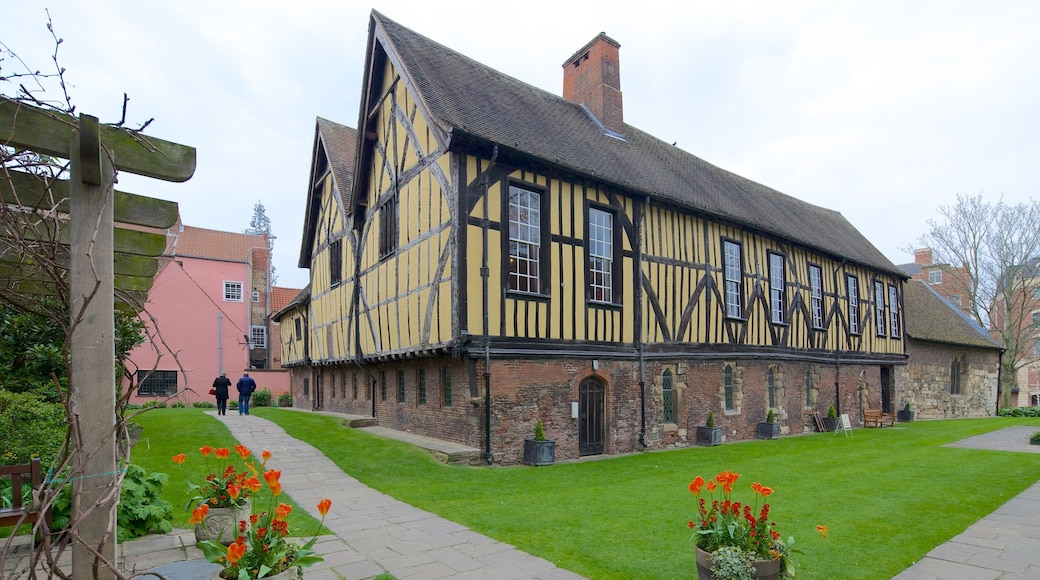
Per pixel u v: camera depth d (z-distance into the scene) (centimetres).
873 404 2009
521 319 1017
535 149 1051
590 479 881
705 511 427
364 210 1402
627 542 552
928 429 1725
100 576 288
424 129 1087
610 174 1180
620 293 1183
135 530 543
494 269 994
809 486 828
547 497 750
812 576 475
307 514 658
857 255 2027
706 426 1336
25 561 466
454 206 967
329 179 1720
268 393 2658
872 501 732
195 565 464
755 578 378
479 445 969
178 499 682
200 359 2642
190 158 349
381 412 1367
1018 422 1952
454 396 1038
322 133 1738
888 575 482
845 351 1903
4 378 694
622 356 1170
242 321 2772
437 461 949
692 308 1357
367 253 1366
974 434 1545
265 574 338
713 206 1447
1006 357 2805
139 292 451
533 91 1424
